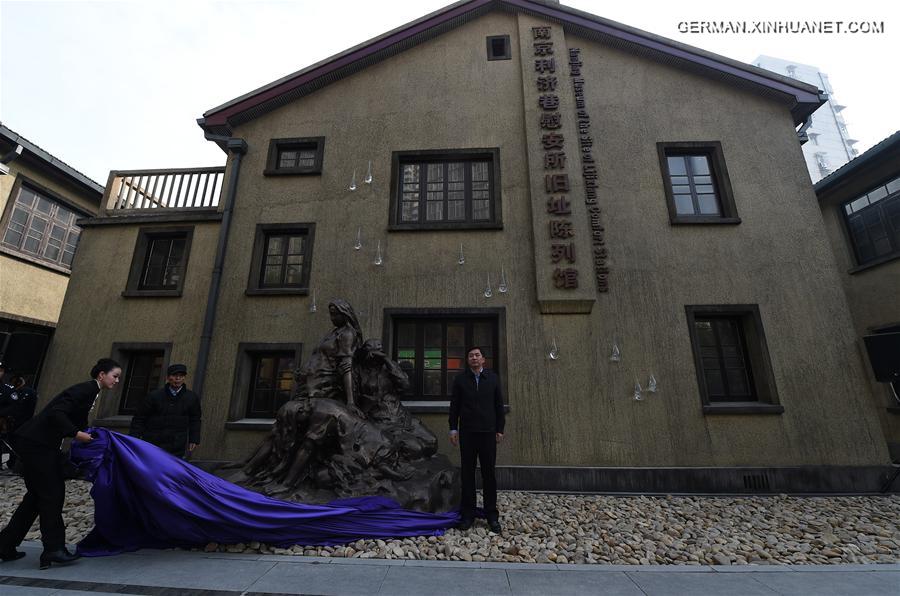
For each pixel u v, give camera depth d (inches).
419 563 143.8
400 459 198.7
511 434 264.8
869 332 381.7
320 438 184.7
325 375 212.8
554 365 273.9
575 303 279.3
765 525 194.9
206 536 148.8
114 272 326.0
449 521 178.1
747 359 281.3
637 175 307.7
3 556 137.4
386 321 288.8
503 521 194.2
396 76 348.8
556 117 317.4
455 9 350.9
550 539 175.3
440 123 331.9
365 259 303.9
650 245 293.0
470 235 303.0
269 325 297.7
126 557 143.3
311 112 346.6
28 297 422.9
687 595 121.9
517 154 319.3
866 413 260.1
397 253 303.3
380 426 211.5
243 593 118.5
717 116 321.7
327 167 329.7
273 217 322.3
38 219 438.9
